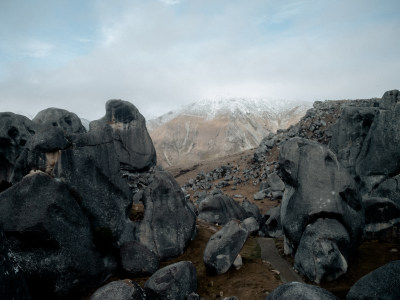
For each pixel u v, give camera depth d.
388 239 24.80
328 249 19.94
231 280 21.88
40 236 18.61
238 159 97.06
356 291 14.33
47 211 19.30
